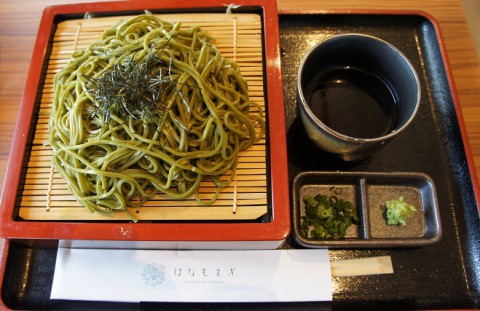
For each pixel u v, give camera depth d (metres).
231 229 0.20
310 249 0.23
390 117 0.24
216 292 0.22
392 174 0.24
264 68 0.23
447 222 0.24
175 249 0.23
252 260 0.23
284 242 0.23
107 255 0.23
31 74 0.23
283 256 0.23
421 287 0.23
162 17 0.24
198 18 0.24
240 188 0.21
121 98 0.19
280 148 0.21
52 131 0.22
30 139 0.22
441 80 0.27
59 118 0.21
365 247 0.23
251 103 0.22
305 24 0.29
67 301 0.23
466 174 0.25
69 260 0.23
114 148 0.20
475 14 0.30
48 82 0.24
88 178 0.21
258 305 0.22
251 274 0.22
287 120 0.26
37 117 0.23
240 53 0.24
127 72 0.19
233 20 0.24
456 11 0.30
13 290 0.23
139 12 0.25
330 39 0.22
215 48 0.23
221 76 0.22
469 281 0.23
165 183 0.21
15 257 0.23
